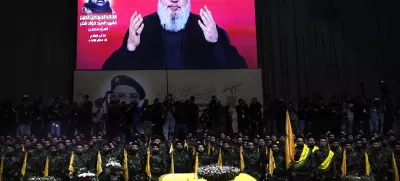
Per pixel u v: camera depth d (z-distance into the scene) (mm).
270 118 19500
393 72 23781
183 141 15898
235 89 22562
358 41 24031
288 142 10758
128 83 22469
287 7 24125
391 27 24031
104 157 12953
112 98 22188
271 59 23750
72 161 12641
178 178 9289
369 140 15359
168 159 12344
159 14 23359
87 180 9414
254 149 13258
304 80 23688
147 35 23156
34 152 13555
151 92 22469
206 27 23250
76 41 22953
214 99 19266
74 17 23500
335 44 24000
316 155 12133
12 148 13812
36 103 18922
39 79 23109
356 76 23781
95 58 22719
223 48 23094
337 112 18250
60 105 18906
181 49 23062
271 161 11617
